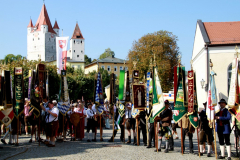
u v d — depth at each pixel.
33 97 13.09
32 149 12.09
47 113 13.10
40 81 13.33
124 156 10.59
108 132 21.61
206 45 28.23
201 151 11.18
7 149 11.88
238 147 11.89
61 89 15.42
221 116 10.44
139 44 50.53
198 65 32.22
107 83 85.00
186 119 11.84
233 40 28.31
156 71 12.41
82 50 150.12
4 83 11.69
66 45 47.62
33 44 149.62
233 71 10.37
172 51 49.31
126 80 14.88
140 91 13.77
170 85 49.31
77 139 16.42
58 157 10.15
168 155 11.06
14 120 13.38
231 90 10.36
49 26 149.50
